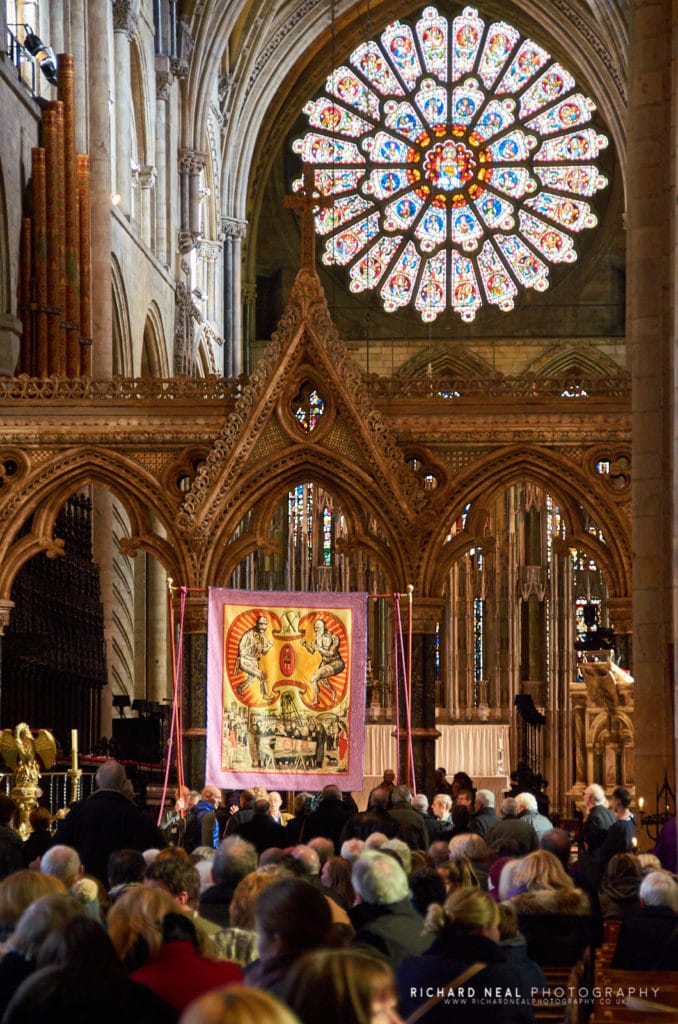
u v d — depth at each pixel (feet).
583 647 159.63
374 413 107.24
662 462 102.42
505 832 66.69
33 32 147.95
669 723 101.35
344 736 99.55
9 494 109.19
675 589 93.76
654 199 103.86
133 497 109.60
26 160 135.85
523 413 108.27
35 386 110.11
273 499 108.78
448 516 108.06
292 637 100.27
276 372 107.76
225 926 45.75
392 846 51.55
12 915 34.94
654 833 98.17
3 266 131.44
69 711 136.15
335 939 36.55
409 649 107.55
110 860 47.42
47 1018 24.91
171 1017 26.71
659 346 102.94
